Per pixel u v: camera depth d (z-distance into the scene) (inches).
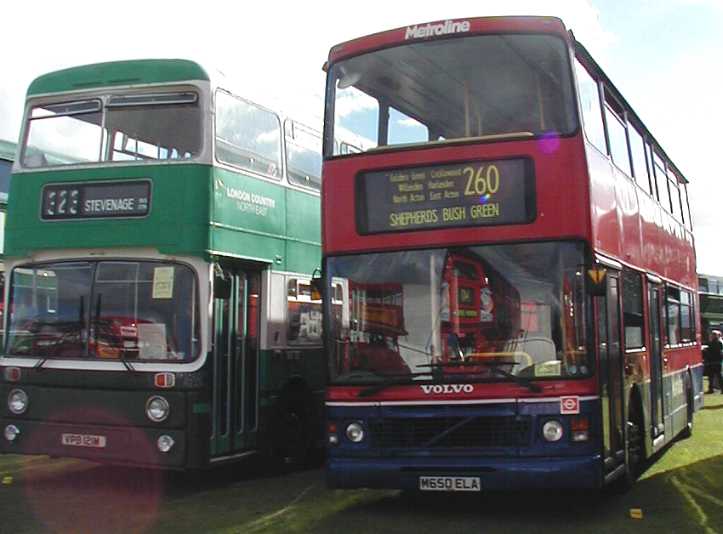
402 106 346.3
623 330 364.2
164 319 382.3
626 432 354.0
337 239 335.3
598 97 372.5
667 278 511.2
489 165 320.2
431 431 310.3
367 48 351.3
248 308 423.2
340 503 359.9
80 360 390.3
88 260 397.7
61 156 409.4
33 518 330.3
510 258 313.1
